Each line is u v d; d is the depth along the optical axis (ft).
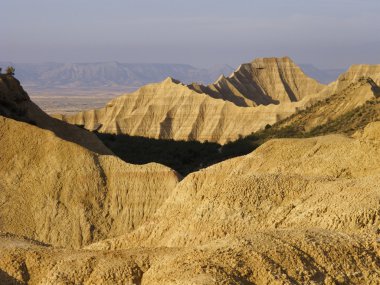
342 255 130.72
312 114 506.48
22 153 309.01
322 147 223.51
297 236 136.46
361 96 489.67
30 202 296.92
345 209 161.17
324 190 177.27
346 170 210.38
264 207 182.39
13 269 164.76
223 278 123.54
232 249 132.46
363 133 231.91
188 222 190.49
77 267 158.30
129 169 300.81
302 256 130.11
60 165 305.32
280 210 178.50
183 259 136.87
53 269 161.27
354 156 212.84
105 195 299.99
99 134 561.84
